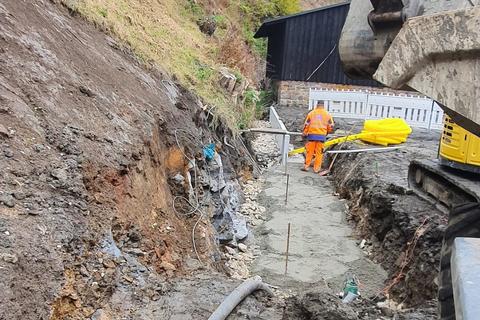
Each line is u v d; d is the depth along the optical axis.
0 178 2.96
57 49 4.66
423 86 2.09
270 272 5.97
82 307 2.83
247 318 3.47
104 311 2.96
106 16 6.89
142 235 3.87
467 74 1.88
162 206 4.65
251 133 12.52
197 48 11.82
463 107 1.90
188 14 15.25
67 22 5.54
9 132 3.29
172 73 7.85
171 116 6.10
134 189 4.09
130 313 3.10
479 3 1.85
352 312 3.55
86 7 6.46
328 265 6.27
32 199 3.00
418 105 15.60
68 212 3.13
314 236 7.26
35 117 3.62
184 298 3.50
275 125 14.09
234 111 10.51
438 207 6.02
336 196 9.41
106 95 4.82
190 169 5.76
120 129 4.46
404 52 2.13
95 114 4.32
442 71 1.99
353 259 6.51
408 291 5.29
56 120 3.79
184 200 5.31
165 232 4.36
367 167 8.85
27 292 2.45
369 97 16.20
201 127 7.32
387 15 2.23
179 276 3.96
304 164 11.82
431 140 12.82
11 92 3.60
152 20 10.02
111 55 6.00
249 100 13.11
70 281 2.82
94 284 2.99
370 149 10.38
